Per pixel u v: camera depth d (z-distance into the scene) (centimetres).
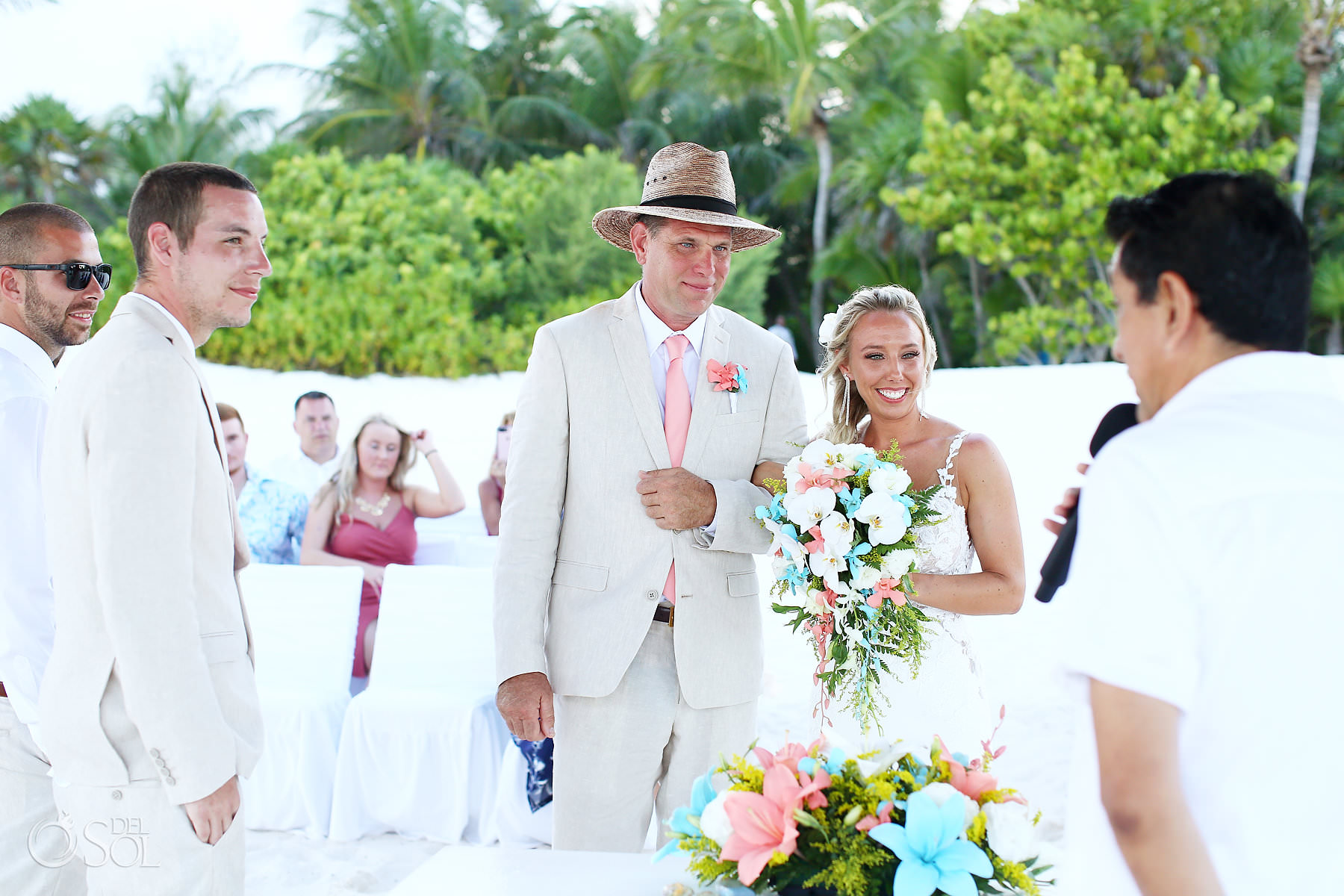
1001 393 979
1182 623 106
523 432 247
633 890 157
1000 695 433
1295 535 105
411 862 322
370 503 430
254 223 192
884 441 252
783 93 1970
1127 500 109
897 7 1947
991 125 1444
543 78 2422
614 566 240
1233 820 108
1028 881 131
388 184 1603
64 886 221
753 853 132
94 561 176
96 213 2019
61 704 177
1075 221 1352
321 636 370
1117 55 1505
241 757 182
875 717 224
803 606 231
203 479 183
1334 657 106
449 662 369
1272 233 111
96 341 180
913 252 1747
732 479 249
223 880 182
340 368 1426
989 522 235
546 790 321
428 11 2156
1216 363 114
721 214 240
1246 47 1470
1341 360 831
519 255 1593
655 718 239
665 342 251
